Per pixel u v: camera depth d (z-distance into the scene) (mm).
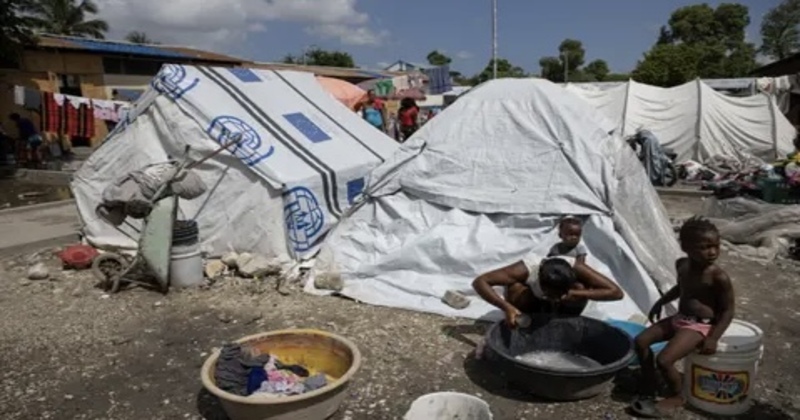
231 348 3410
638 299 4793
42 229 8602
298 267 5957
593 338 3822
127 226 6871
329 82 15281
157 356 4238
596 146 5715
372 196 6188
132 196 5355
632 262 4891
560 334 3906
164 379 3902
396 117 14289
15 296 5484
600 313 4625
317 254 6242
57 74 20188
